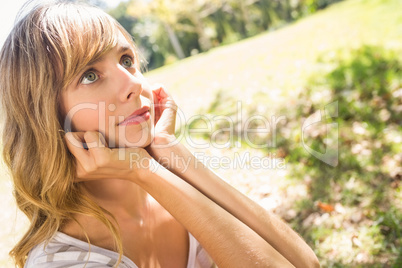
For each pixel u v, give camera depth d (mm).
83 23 967
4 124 1064
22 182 1037
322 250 2287
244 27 21078
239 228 1000
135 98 1021
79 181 1067
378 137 3322
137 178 1021
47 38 967
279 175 3152
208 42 21922
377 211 2457
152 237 1196
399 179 2734
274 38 8883
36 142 1021
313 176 3039
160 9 21453
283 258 995
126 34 1127
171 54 23281
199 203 1004
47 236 1030
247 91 5418
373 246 2191
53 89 983
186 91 6855
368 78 4422
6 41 1026
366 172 2902
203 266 1254
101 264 1005
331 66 5203
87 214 1038
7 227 2789
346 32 6750
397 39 5418
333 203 2688
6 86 1022
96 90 986
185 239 1253
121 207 1163
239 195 1145
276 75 5715
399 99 3770
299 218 2645
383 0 7914
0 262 2580
